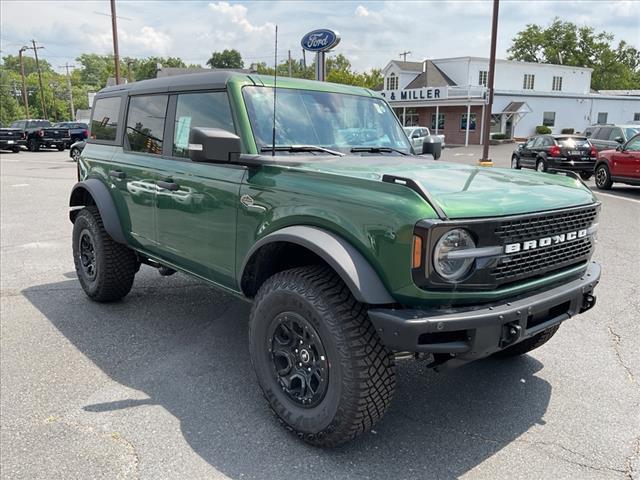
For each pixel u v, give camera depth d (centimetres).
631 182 1416
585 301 330
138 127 468
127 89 493
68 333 465
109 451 299
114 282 515
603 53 6775
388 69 4866
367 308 281
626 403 357
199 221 382
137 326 482
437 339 269
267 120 369
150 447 304
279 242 319
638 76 7294
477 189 294
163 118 433
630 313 523
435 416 341
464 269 266
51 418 332
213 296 566
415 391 373
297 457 296
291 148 367
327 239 285
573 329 485
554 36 6900
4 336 457
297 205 308
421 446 308
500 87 4641
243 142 355
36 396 359
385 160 373
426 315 260
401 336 258
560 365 413
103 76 11994
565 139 1786
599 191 1481
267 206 326
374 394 279
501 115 4303
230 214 354
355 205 280
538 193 308
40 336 458
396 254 262
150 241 445
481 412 346
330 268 303
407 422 334
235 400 356
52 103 10012
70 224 963
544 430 326
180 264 423
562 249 310
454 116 4344
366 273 271
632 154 1405
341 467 288
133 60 8788
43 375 388
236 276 358
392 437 317
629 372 402
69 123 3512
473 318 261
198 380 383
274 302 308
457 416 341
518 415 342
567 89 5009
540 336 389
